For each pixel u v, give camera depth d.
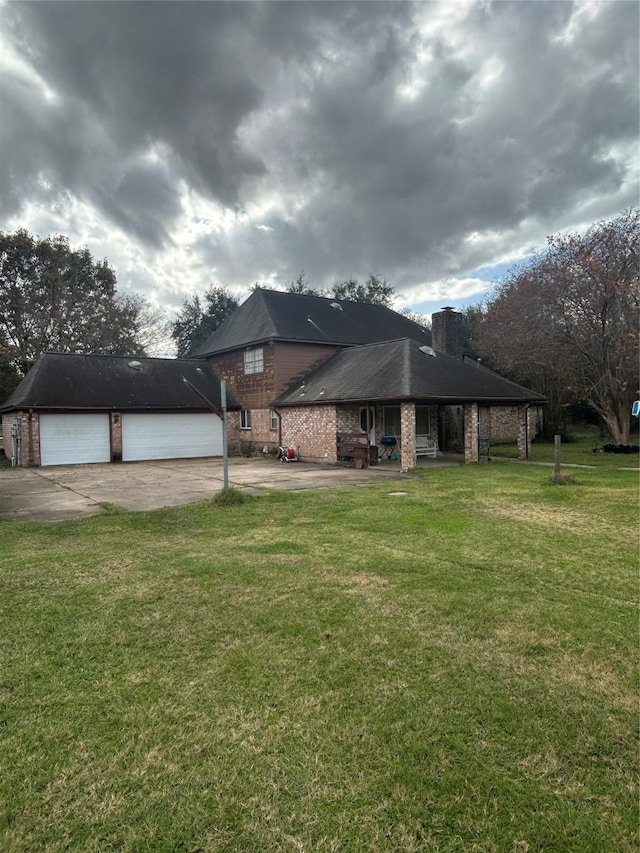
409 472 14.70
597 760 2.51
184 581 5.16
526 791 2.31
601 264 19.44
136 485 13.30
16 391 23.00
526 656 3.55
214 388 25.05
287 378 22.39
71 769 2.47
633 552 6.09
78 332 32.25
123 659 3.56
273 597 4.70
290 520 8.09
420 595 4.71
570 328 21.20
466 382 17.14
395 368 17.11
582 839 2.06
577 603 4.50
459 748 2.60
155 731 2.76
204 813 2.20
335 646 3.72
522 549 6.22
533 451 21.23
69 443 20.48
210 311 40.47
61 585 5.08
